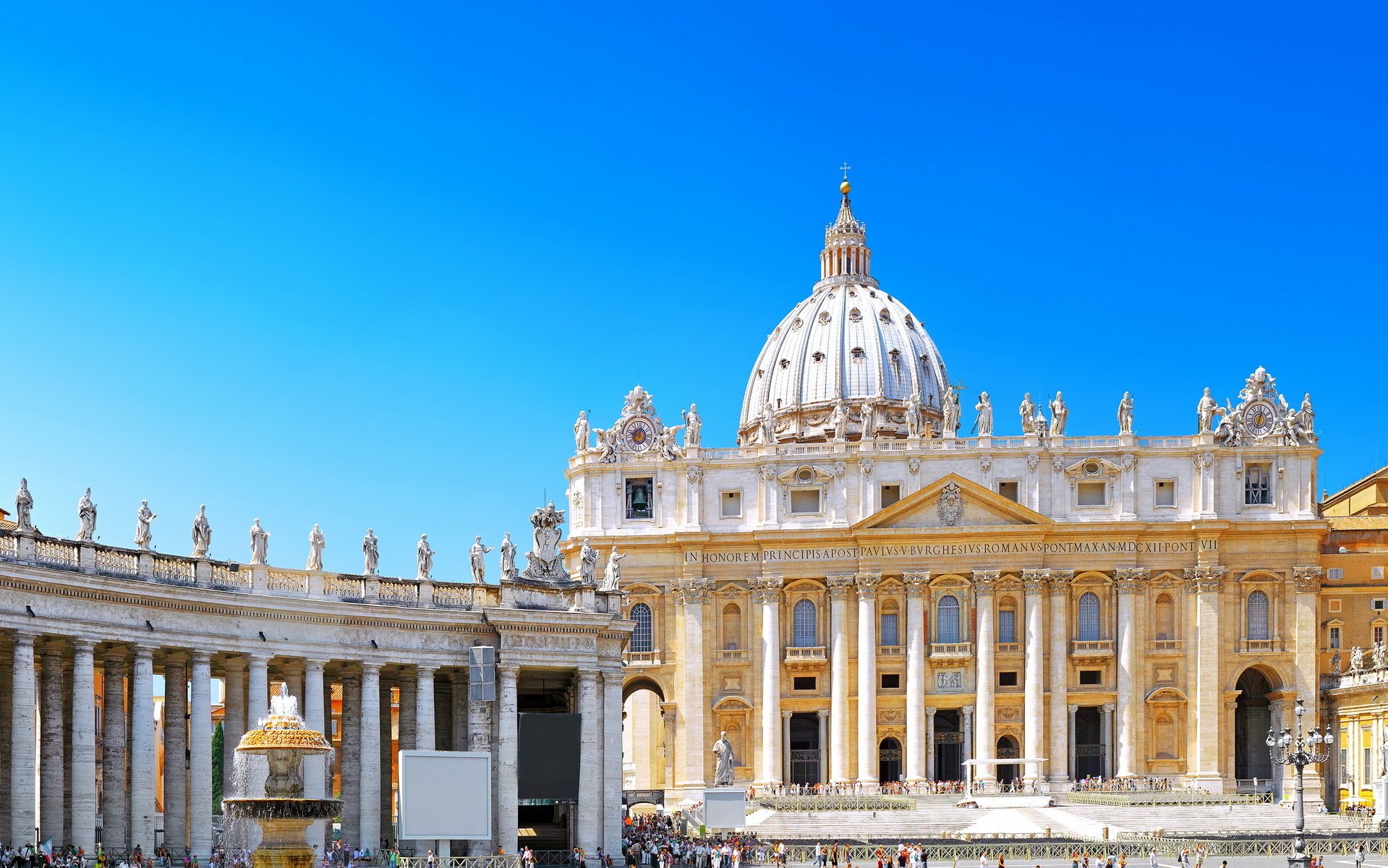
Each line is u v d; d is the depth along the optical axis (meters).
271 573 69.81
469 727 73.81
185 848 66.69
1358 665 132.38
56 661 63.91
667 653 145.12
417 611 72.88
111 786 66.44
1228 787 139.50
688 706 143.50
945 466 145.12
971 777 140.75
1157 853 96.56
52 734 63.78
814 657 143.62
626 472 147.88
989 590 142.12
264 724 49.16
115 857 63.69
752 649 144.88
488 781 64.12
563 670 76.19
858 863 94.56
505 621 74.19
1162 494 143.88
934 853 96.38
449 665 74.25
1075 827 109.81
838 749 142.00
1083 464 143.75
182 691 68.69
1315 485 143.00
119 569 64.19
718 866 89.25
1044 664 141.75
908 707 141.12
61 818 64.25
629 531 147.12
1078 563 142.50
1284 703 140.12
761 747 142.88
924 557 143.00
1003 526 141.50
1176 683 141.75
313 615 70.12
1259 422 144.12
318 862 66.06
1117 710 141.25
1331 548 146.25
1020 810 117.00
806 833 112.94
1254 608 142.88
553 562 77.56
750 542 145.00
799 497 146.62
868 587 142.88
